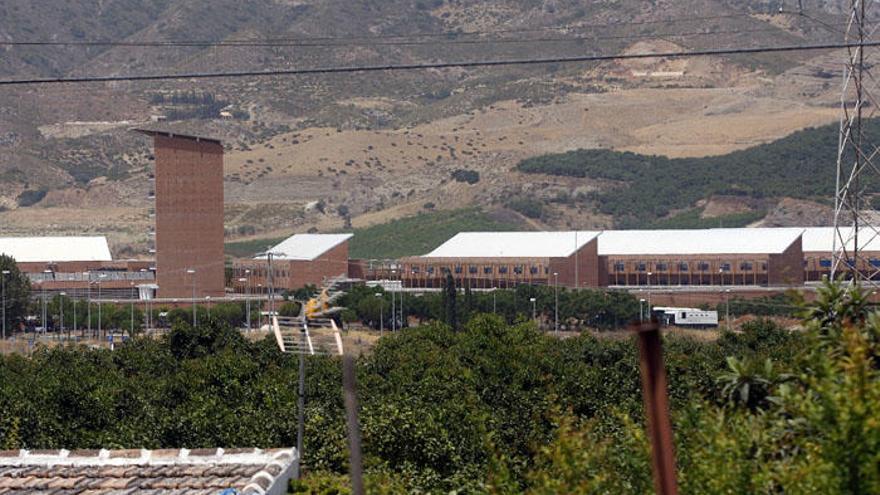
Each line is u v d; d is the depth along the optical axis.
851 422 39.59
